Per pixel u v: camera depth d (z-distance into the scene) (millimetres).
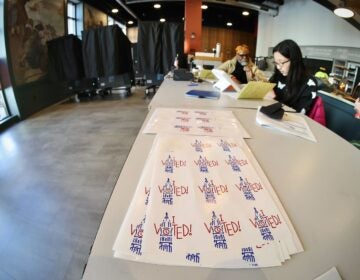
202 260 428
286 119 1205
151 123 1102
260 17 10188
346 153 864
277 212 547
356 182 684
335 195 622
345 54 5121
